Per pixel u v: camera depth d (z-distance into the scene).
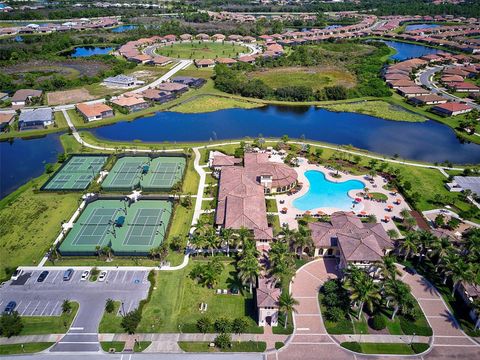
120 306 94.12
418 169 157.12
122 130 196.62
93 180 147.25
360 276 88.19
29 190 143.50
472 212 125.44
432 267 106.06
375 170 155.12
